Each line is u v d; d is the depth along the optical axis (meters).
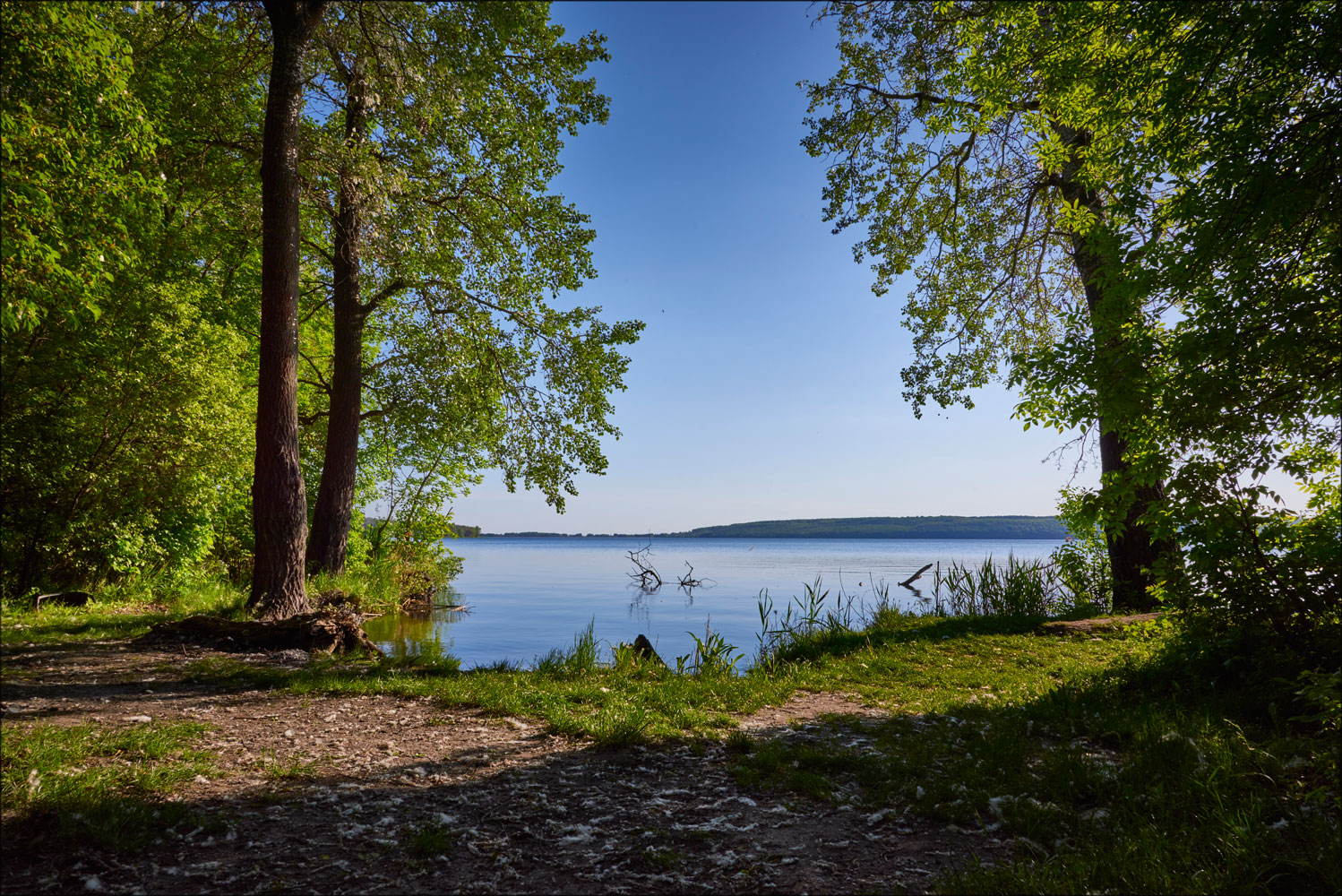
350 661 9.41
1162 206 5.58
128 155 9.72
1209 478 5.43
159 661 8.80
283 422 11.63
